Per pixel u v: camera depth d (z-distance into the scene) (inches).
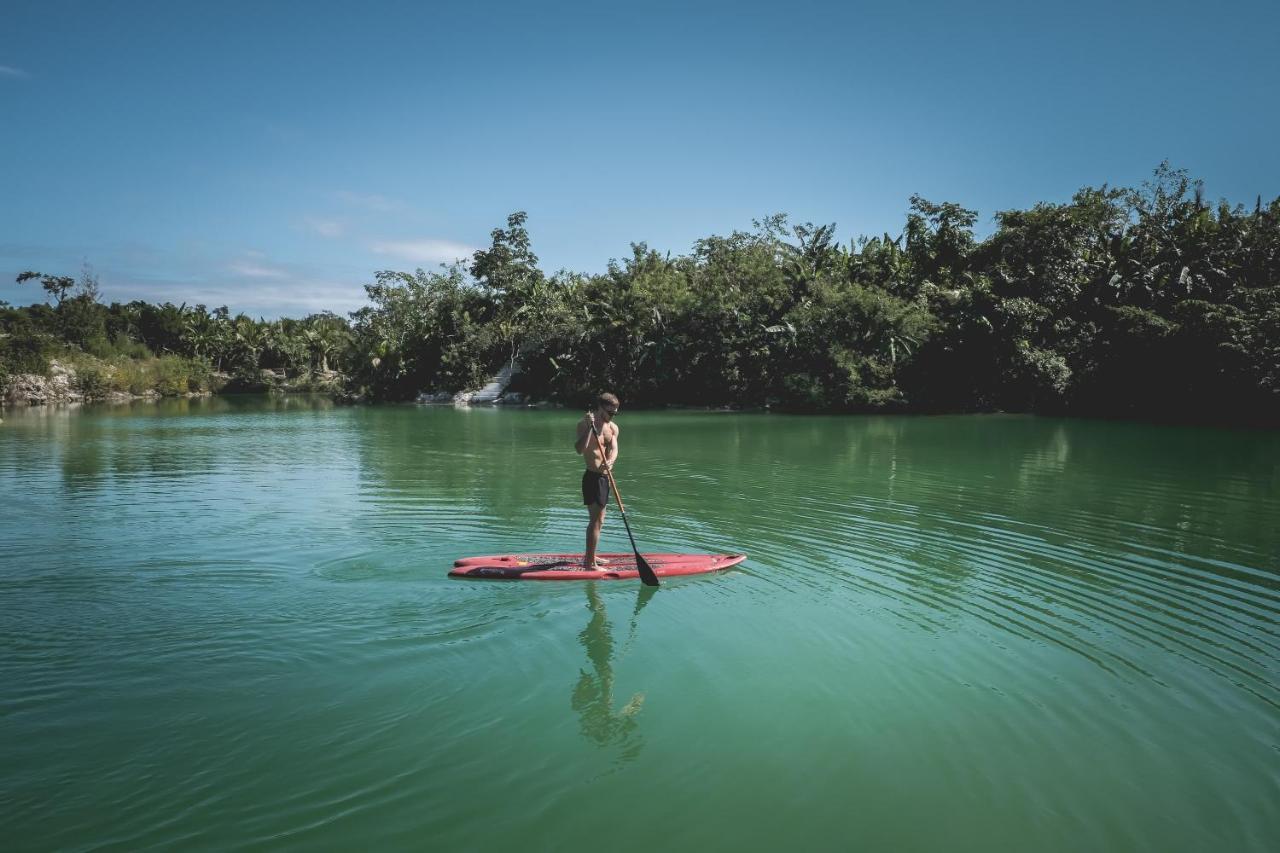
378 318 2593.5
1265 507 461.4
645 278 2046.0
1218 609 263.3
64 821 135.6
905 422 1306.6
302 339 3361.2
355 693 188.5
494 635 228.5
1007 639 233.1
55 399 2224.4
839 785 154.0
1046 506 461.4
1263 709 188.7
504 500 467.5
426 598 260.5
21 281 2913.4
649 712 182.4
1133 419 1359.5
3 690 186.7
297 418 1492.4
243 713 177.0
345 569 295.9
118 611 244.5
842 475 603.5
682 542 354.6
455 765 157.9
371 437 1013.8
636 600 264.5
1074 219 1596.9
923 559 327.3
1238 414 1290.6
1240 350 1232.2
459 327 2352.4
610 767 158.7
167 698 183.8
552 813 142.5
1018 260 1662.2
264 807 141.5
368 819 138.9
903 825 141.4
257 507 439.2
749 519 412.2
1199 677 207.0
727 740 170.6
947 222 1795.0
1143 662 216.5
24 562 305.4
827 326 1665.8
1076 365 1518.2
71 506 442.0
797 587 283.1
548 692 191.9
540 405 2076.8
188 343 3154.5
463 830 136.9
